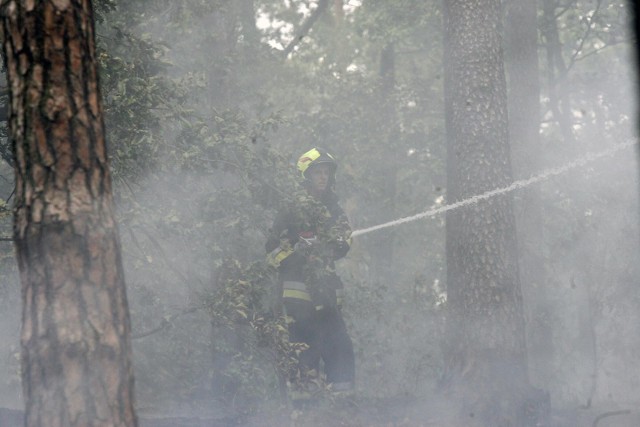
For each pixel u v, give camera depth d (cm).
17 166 495
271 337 849
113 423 486
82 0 508
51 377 477
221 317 856
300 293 886
